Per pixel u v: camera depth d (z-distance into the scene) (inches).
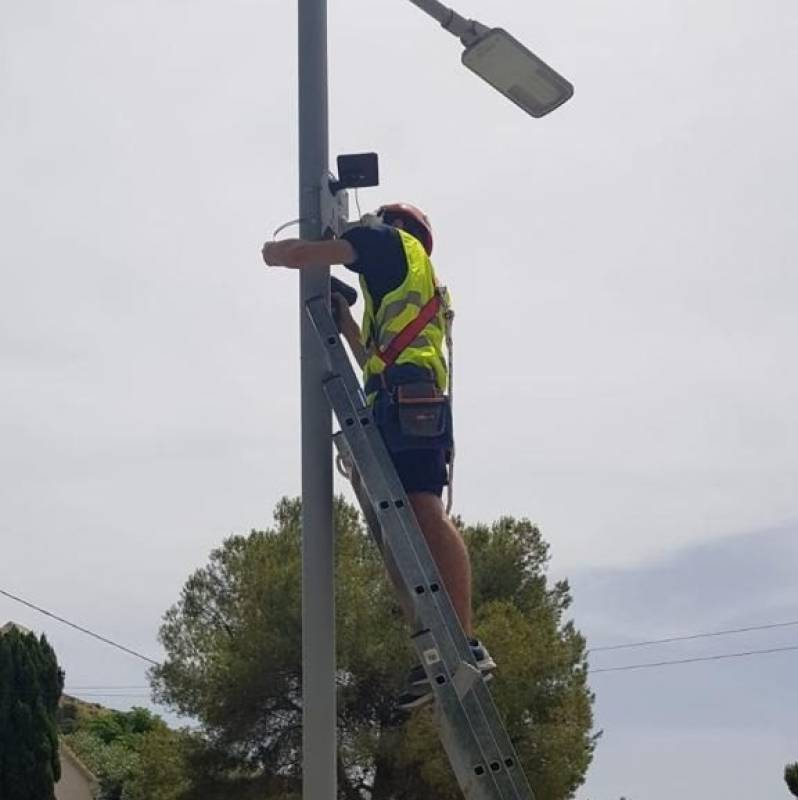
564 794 784.3
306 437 161.8
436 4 175.8
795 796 1103.6
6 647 860.0
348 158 169.5
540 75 180.7
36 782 842.8
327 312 164.1
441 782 729.0
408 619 150.6
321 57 173.0
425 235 179.3
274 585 812.0
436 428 158.7
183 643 842.8
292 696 805.9
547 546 931.3
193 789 817.5
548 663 795.4
